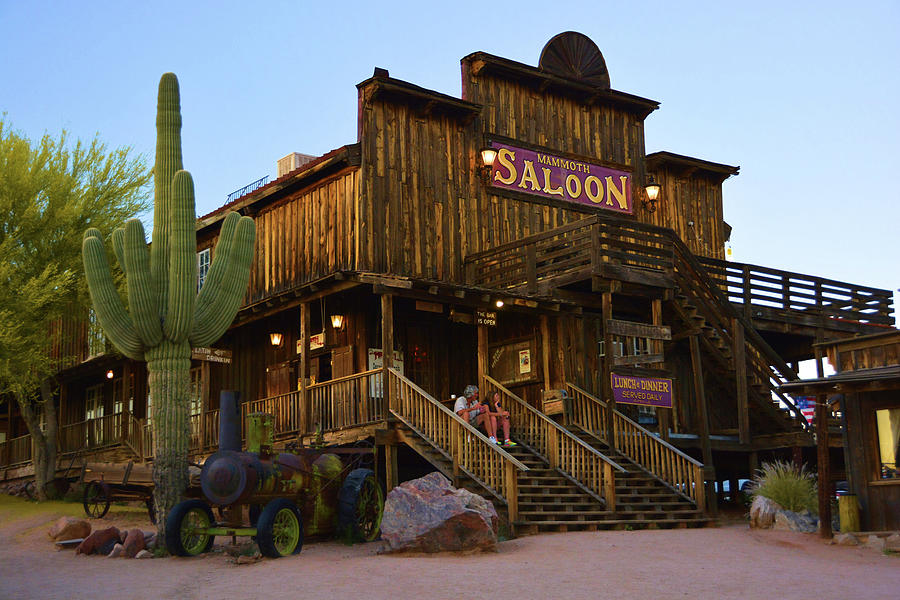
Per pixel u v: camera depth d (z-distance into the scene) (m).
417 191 21.70
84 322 23.33
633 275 19.45
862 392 14.20
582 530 15.37
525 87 24.12
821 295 24.95
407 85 21.47
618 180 25.39
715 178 27.78
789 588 9.57
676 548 12.51
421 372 21.34
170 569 11.84
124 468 18.30
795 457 20.47
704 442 19.78
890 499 13.67
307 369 19.17
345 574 10.73
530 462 17.72
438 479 13.20
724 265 23.03
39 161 22.17
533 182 23.70
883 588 9.53
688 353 23.61
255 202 23.67
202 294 15.26
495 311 19.34
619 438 19.34
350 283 17.91
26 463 25.84
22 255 21.67
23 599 9.66
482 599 9.09
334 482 14.92
